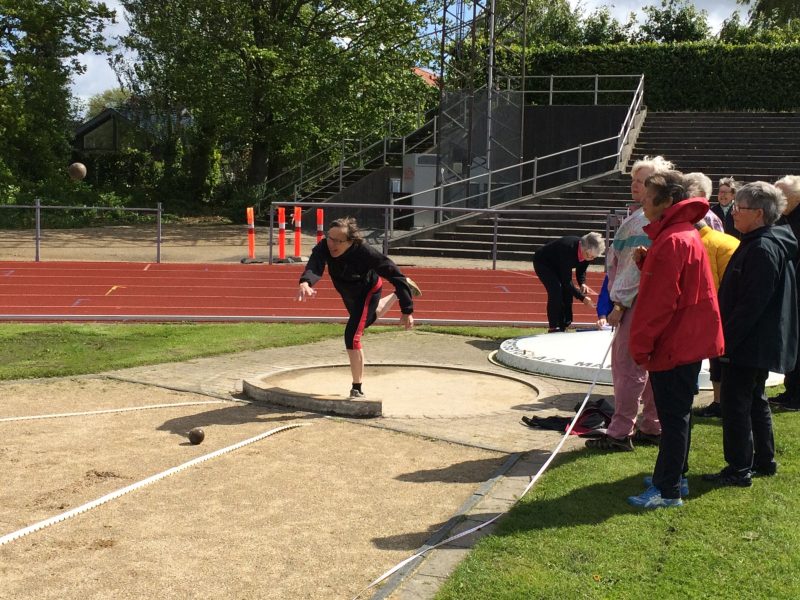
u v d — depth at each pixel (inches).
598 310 279.6
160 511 172.7
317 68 1104.2
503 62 1056.8
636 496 174.9
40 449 217.9
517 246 759.7
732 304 183.9
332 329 452.1
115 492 182.2
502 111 952.3
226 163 1519.4
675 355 167.6
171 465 204.8
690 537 154.6
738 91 1113.4
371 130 1156.5
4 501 177.9
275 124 1156.5
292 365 345.7
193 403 273.0
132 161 1438.2
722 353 170.2
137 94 1407.5
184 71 1106.1
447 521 167.6
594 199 824.3
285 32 1082.1
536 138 1011.3
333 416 258.8
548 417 251.6
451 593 132.0
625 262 211.6
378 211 1056.8
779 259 180.4
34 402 274.1
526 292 553.6
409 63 1152.2
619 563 143.0
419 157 1015.0
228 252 758.5
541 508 171.6
